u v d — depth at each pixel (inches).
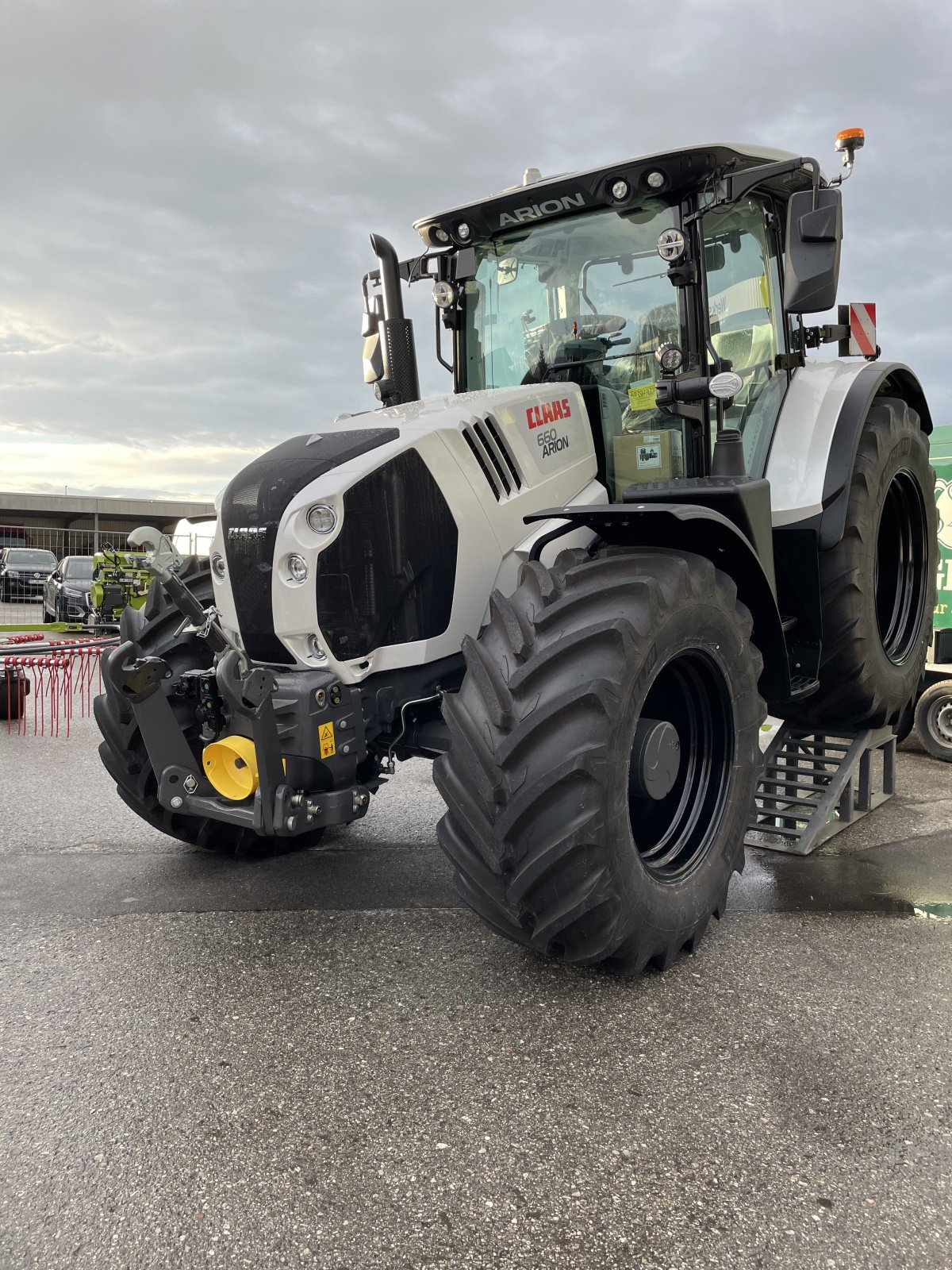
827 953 109.1
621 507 95.0
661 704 114.7
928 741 215.5
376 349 137.3
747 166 120.9
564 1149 72.5
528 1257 61.5
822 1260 61.5
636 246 126.6
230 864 142.6
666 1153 72.1
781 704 156.9
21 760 226.7
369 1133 74.3
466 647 97.1
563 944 94.1
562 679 90.4
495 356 141.9
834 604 144.8
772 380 144.9
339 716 103.6
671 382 121.3
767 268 145.2
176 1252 61.5
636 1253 62.0
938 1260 61.6
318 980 101.3
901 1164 71.2
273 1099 78.8
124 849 150.9
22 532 762.8
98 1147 72.1
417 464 107.9
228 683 95.4
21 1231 63.2
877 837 155.1
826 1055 86.4
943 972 104.1
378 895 128.3
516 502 116.5
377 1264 60.8
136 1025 91.2
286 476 105.8
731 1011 94.8
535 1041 88.8
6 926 116.7
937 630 215.8
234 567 109.0
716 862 109.5
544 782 87.4
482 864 93.7
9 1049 86.4
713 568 103.3
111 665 103.1
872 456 146.0
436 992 98.7
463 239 139.5
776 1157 71.7
